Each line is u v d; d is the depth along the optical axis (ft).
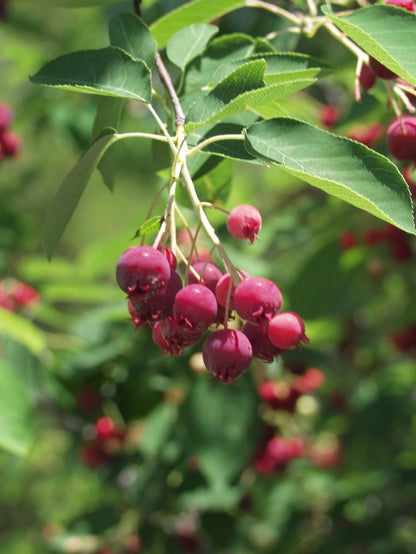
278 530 2.35
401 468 2.31
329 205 2.20
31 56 2.60
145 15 1.68
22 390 1.46
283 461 1.95
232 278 1.00
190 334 0.99
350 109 1.63
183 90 1.18
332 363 2.48
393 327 2.49
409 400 2.41
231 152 1.06
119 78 1.06
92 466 2.03
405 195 0.97
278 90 0.98
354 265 2.03
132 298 0.97
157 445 1.89
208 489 1.89
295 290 1.93
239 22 1.90
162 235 1.00
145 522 2.12
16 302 2.07
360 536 2.22
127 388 1.88
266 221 2.51
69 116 2.52
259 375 1.82
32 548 2.80
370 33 1.06
